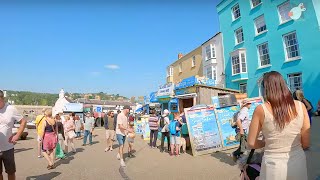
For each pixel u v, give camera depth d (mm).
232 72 25812
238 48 25031
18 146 15102
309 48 18672
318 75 18016
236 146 10594
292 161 2426
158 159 9664
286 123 2447
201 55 33000
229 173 6996
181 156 9977
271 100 2539
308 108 6871
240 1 25578
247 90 24219
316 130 12125
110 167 8523
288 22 20375
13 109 5293
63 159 10117
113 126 12461
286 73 20344
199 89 17828
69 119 12000
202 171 7418
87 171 7969
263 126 2564
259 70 23000
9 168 5219
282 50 20812
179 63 39406
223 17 28188
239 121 7395
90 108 40156
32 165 9023
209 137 10227
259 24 23547
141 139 17391
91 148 13391
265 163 2547
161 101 23188
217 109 10766
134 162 9328
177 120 10484
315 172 6031
